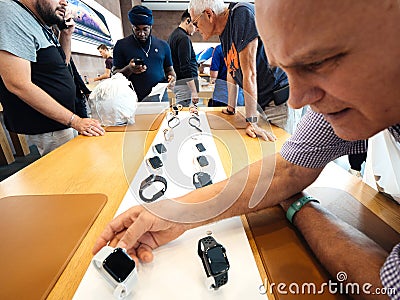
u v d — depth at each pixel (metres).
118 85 0.98
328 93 0.21
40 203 0.50
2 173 2.12
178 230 0.38
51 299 0.30
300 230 0.39
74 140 0.89
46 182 0.59
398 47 0.16
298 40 0.18
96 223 0.44
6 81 0.94
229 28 0.95
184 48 1.82
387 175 0.47
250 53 0.86
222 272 0.29
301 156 0.45
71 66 1.48
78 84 1.53
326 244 0.33
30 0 1.02
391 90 0.19
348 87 0.19
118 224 0.38
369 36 0.16
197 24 1.10
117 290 0.28
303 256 0.35
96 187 0.56
